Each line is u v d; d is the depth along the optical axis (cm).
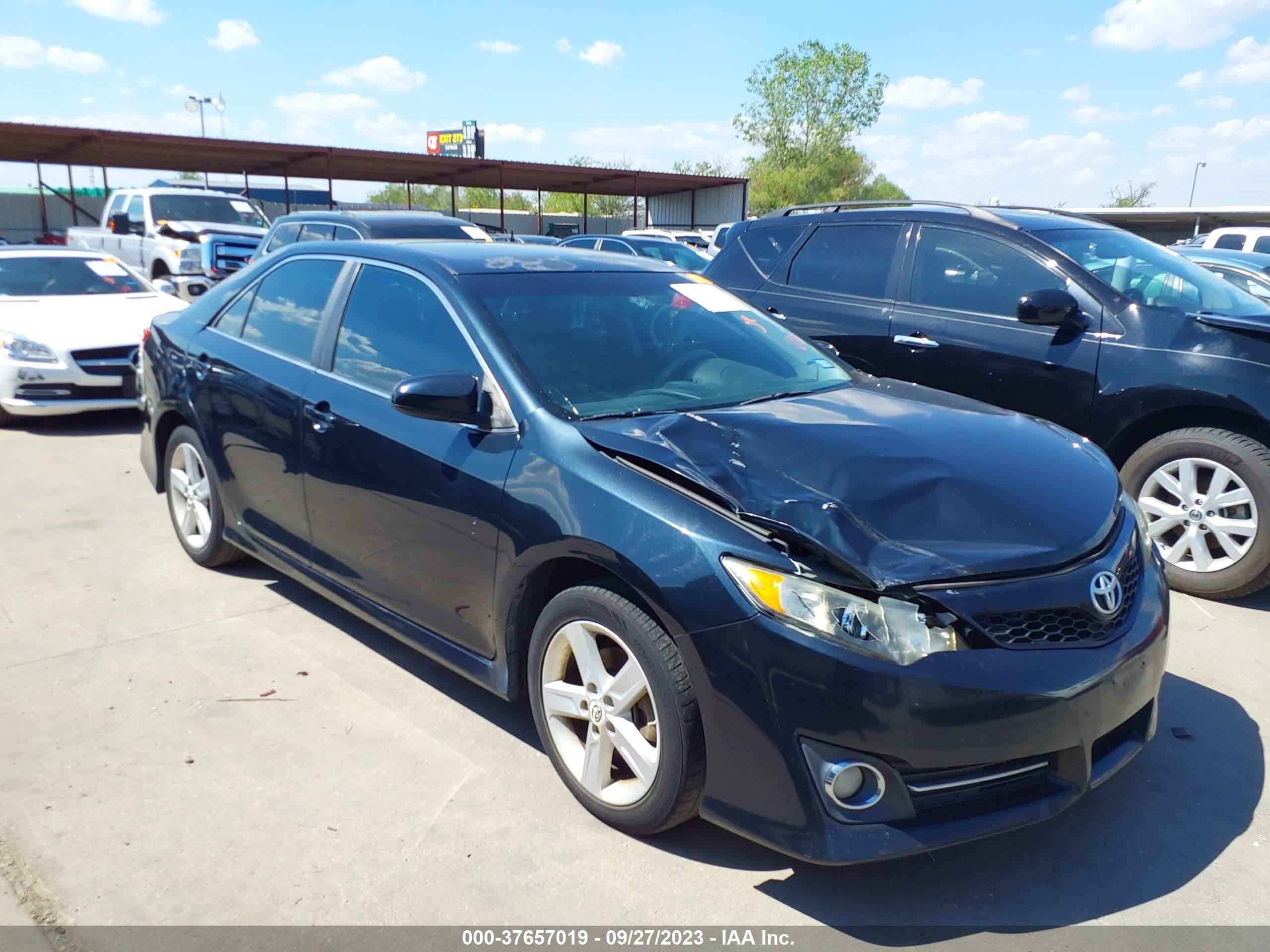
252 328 444
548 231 5038
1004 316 530
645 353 356
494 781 311
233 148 2652
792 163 6056
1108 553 274
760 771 247
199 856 271
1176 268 538
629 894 259
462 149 6800
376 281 388
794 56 5966
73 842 276
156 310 909
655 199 4228
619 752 281
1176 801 309
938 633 239
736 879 266
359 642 413
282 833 282
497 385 323
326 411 375
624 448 284
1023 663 244
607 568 270
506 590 304
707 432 296
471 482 312
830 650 237
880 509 261
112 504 610
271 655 398
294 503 401
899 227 587
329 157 2847
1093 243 539
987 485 280
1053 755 254
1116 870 274
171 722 343
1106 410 491
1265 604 478
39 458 730
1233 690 386
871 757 238
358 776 312
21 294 905
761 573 245
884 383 391
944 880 268
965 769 244
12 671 380
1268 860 279
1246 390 448
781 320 617
